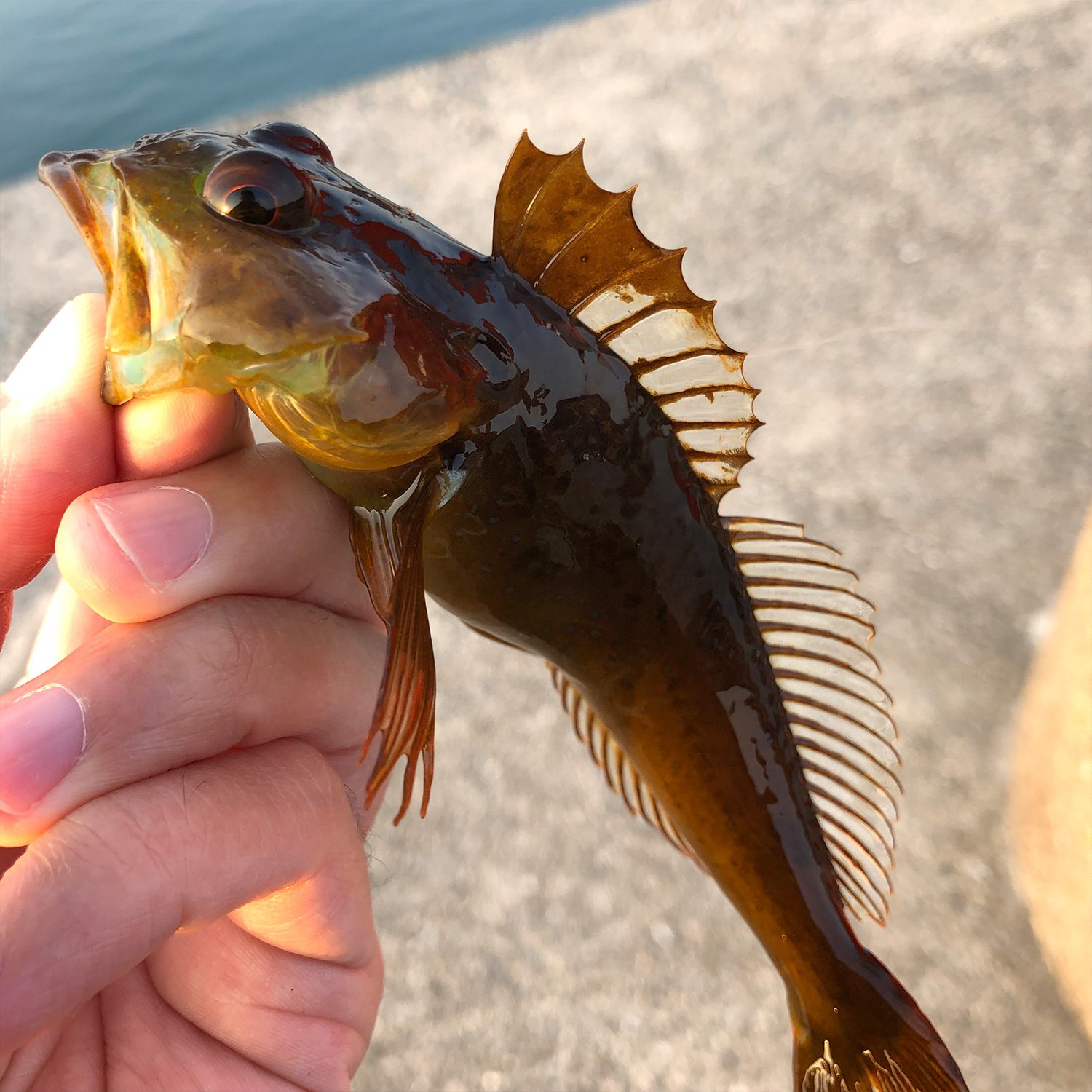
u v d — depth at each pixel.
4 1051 0.10
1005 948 0.25
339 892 0.14
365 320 0.11
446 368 0.12
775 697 0.15
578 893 0.27
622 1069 0.24
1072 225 0.51
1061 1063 0.23
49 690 0.12
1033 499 0.36
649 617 0.14
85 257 0.57
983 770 0.28
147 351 0.11
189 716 0.12
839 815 0.15
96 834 0.11
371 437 0.12
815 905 0.15
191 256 0.11
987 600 0.32
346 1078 0.15
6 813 0.11
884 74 0.69
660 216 0.57
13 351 0.48
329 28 0.90
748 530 0.15
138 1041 0.14
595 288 0.13
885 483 0.37
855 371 0.43
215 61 0.83
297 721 0.13
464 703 0.32
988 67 0.68
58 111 0.74
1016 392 0.41
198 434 0.12
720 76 0.73
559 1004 0.25
